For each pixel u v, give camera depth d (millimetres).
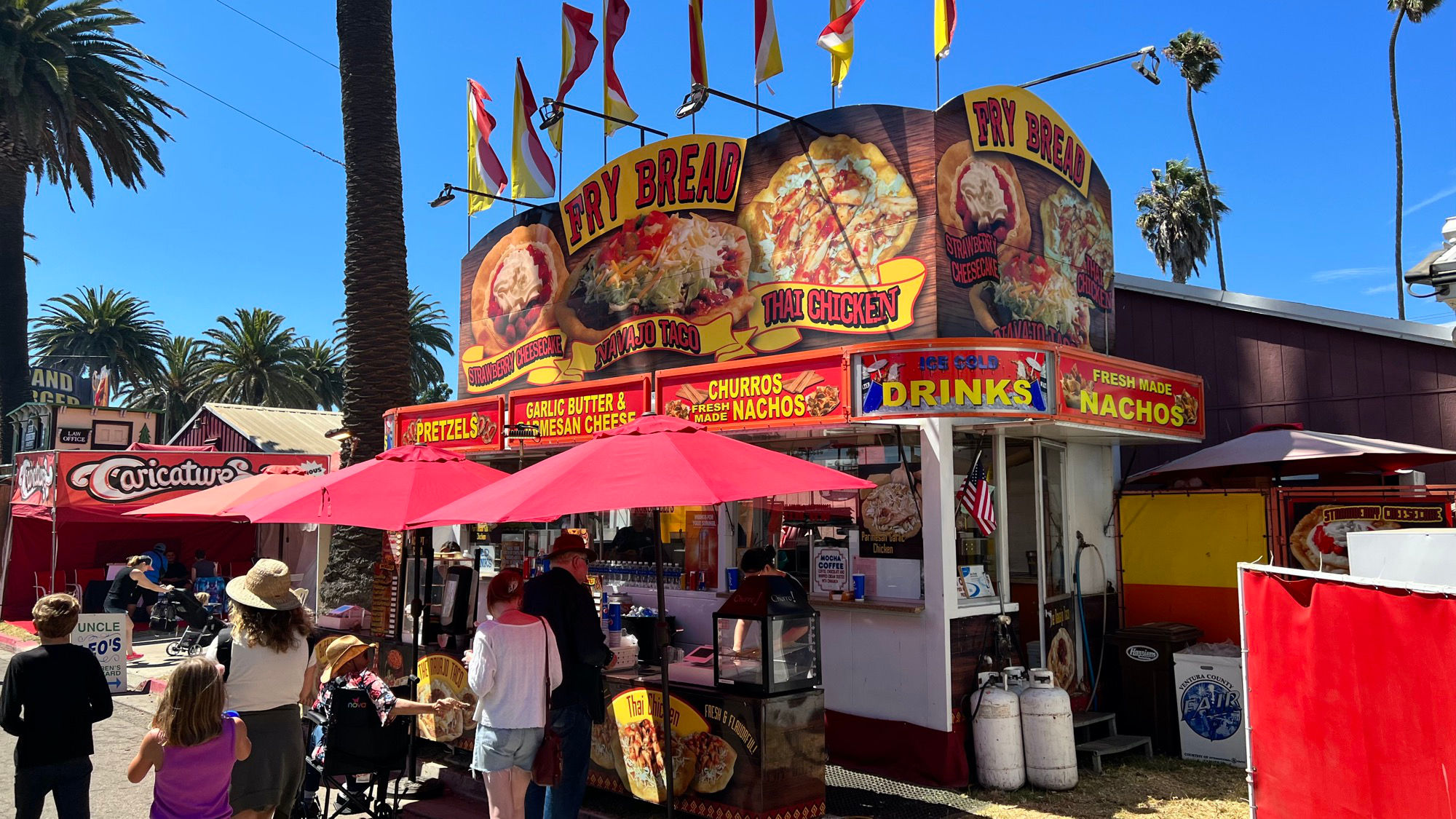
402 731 6281
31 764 5000
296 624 5195
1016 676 7348
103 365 46156
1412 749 3799
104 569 18500
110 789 7387
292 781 5191
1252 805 4965
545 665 5531
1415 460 8797
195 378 49844
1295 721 4566
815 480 5266
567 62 11234
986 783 7023
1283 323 10797
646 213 9711
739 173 9000
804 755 6062
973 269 7977
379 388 13172
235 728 4668
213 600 16891
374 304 13273
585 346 10328
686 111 8641
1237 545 8641
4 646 15297
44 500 16953
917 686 7270
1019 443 8453
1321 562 8141
